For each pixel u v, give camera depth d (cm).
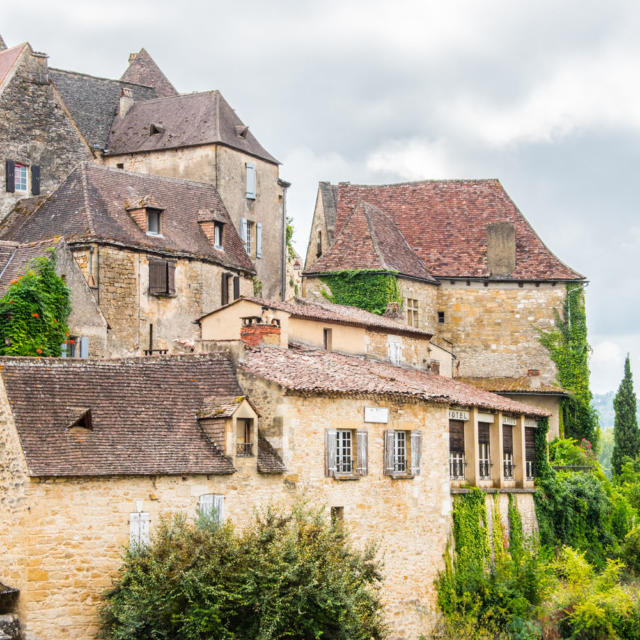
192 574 2333
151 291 4116
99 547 2406
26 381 2516
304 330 3547
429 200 5981
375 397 3036
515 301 5634
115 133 5319
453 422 3553
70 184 4231
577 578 3644
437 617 3183
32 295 3516
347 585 2500
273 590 2373
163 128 5216
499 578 3447
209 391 2797
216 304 4444
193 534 2411
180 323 4238
